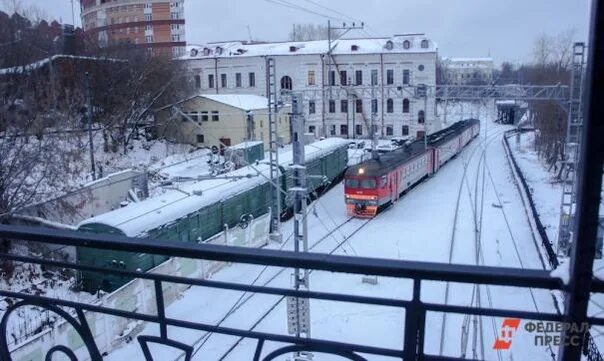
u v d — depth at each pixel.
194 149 36.84
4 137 17.50
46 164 18.27
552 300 12.53
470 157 39.78
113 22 64.50
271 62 16.47
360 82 45.72
